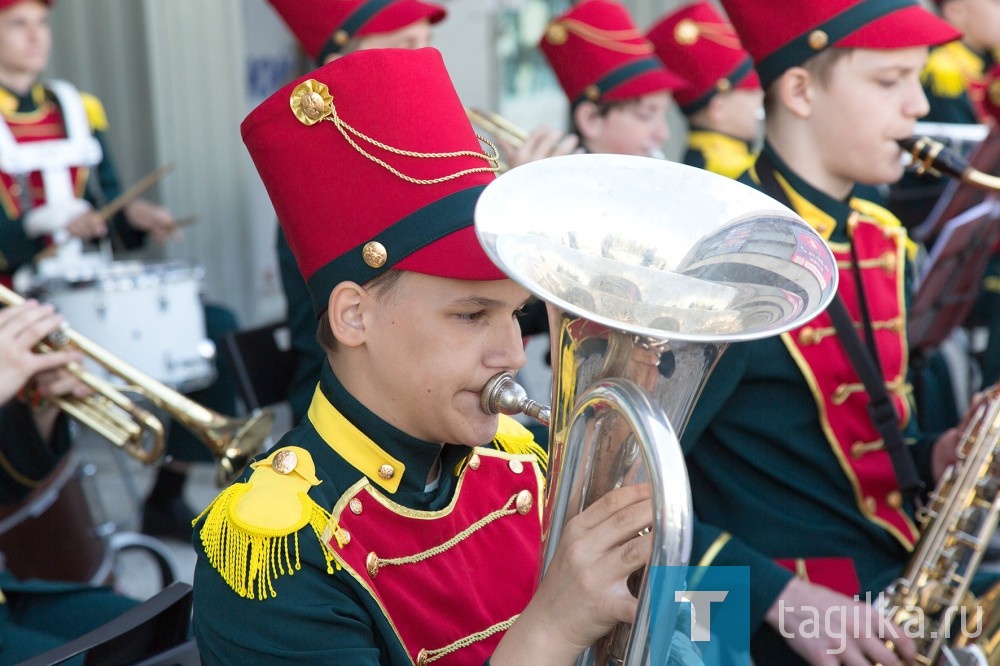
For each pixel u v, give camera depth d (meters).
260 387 3.47
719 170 4.68
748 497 2.40
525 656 1.37
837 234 2.49
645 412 1.26
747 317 1.38
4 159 4.77
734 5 2.52
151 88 5.84
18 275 4.57
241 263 6.21
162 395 2.85
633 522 1.32
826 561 2.39
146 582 4.17
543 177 1.43
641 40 4.34
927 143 2.48
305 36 3.52
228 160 6.10
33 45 4.88
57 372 2.84
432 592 1.62
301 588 1.50
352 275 1.55
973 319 4.90
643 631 1.25
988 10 5.41
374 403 1.60
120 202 4.64
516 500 1.76
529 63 7.74
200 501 4.96
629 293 1.38
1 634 2.33
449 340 1.53
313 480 1.58
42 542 2.99
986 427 2.46
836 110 2.42
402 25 3.45
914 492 2.41
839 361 2.40
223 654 1.53
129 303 3.92
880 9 2.37
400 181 1.53
